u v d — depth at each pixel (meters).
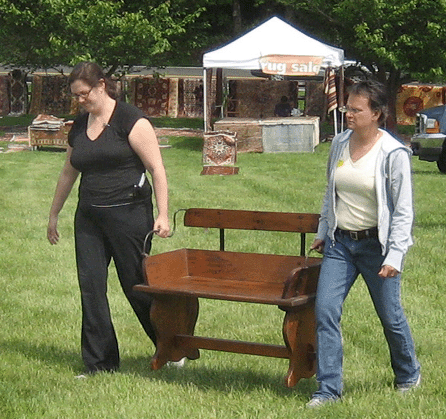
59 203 6.91
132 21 30.72
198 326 8.26
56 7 30.45
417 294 9.54
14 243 12.45
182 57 35.69
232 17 56.25
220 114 39.31
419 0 29.70
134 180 6.46
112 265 10.96
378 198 5.67
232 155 23.41
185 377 6.62
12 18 31.09
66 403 6.00
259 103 38.59
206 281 6.71
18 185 19.03
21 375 6.71
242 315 8.67
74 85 6.32
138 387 6.29
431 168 23.19
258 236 12.91
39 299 9.34
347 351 7.42
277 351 6.39
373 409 5.71
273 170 22.75
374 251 5.79
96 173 6.45
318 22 34.22
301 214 6.69
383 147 5.71
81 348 6.93
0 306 9.04
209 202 16.75
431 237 13.00
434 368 6.84
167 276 6.70
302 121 27.44
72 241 12.71
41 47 33.12
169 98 41.84
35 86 42.38
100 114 6.42
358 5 30.14
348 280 5.88
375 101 5.64
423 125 21.97
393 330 5.95
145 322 6.82
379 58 30.91
